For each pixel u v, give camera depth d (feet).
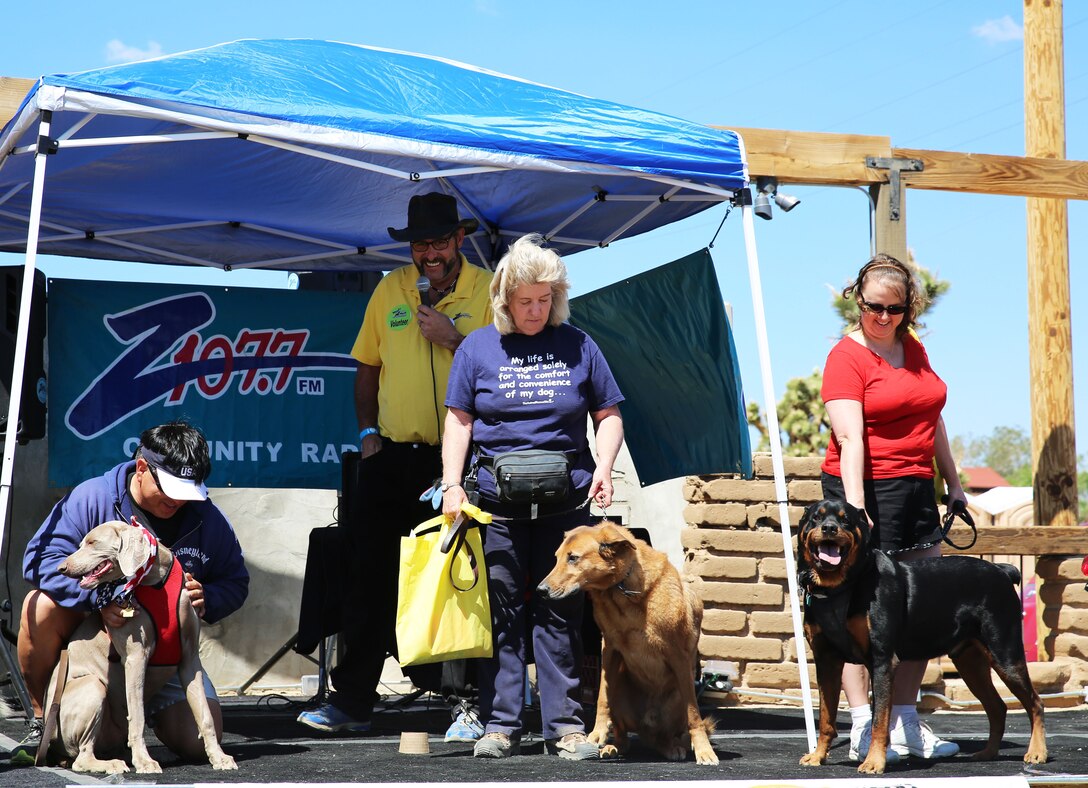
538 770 12.34
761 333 14.79
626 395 20.70
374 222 21.67
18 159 16.76
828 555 12.53
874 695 12.57
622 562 13.09
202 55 15.37
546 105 15.47
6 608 16.81
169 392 21.83
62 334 21.20
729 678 21.33
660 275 18.54
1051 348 24.86
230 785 10.53
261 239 22.27
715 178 14.99
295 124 13.62
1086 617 23.06
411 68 16.51
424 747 13.98
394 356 16.88
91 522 12.94
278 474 22.43
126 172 18.42
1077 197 23.31
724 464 18.04
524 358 13.78
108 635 12.51
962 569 13.39
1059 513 24.59
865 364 14.21
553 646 13.71
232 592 13.85
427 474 16.61
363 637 16.44
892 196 22.07
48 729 12.09
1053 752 14.32
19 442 18.61
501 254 22.11
